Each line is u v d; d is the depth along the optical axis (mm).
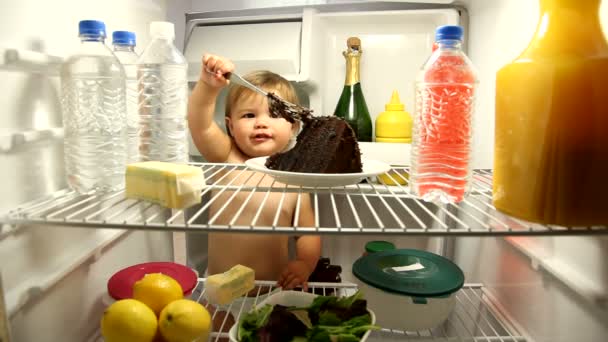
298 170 752
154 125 882
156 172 656
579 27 543
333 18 1240
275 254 1169
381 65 1297
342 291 1131
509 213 588
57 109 751
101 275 890
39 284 678
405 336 879
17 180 657
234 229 542
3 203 627
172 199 643
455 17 1171
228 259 1164
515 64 566
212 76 937
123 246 978
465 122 649
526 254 824
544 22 568
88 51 739
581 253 667
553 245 753
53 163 742
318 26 1241
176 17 1270
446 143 648
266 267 1163
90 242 841
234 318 972
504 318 917
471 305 1017
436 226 1253
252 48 1208
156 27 826
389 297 794
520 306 861
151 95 879
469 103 651
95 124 750
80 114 740
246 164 807
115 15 933
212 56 946
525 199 559
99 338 859
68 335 782
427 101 657
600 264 616
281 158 775
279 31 1216
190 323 681
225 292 840
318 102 1269
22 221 569
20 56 628
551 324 745
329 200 1324
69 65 729
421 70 683
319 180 704
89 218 574
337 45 1304
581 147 522
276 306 735
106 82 758
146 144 878
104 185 749
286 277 1058
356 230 538
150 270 880
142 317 670
